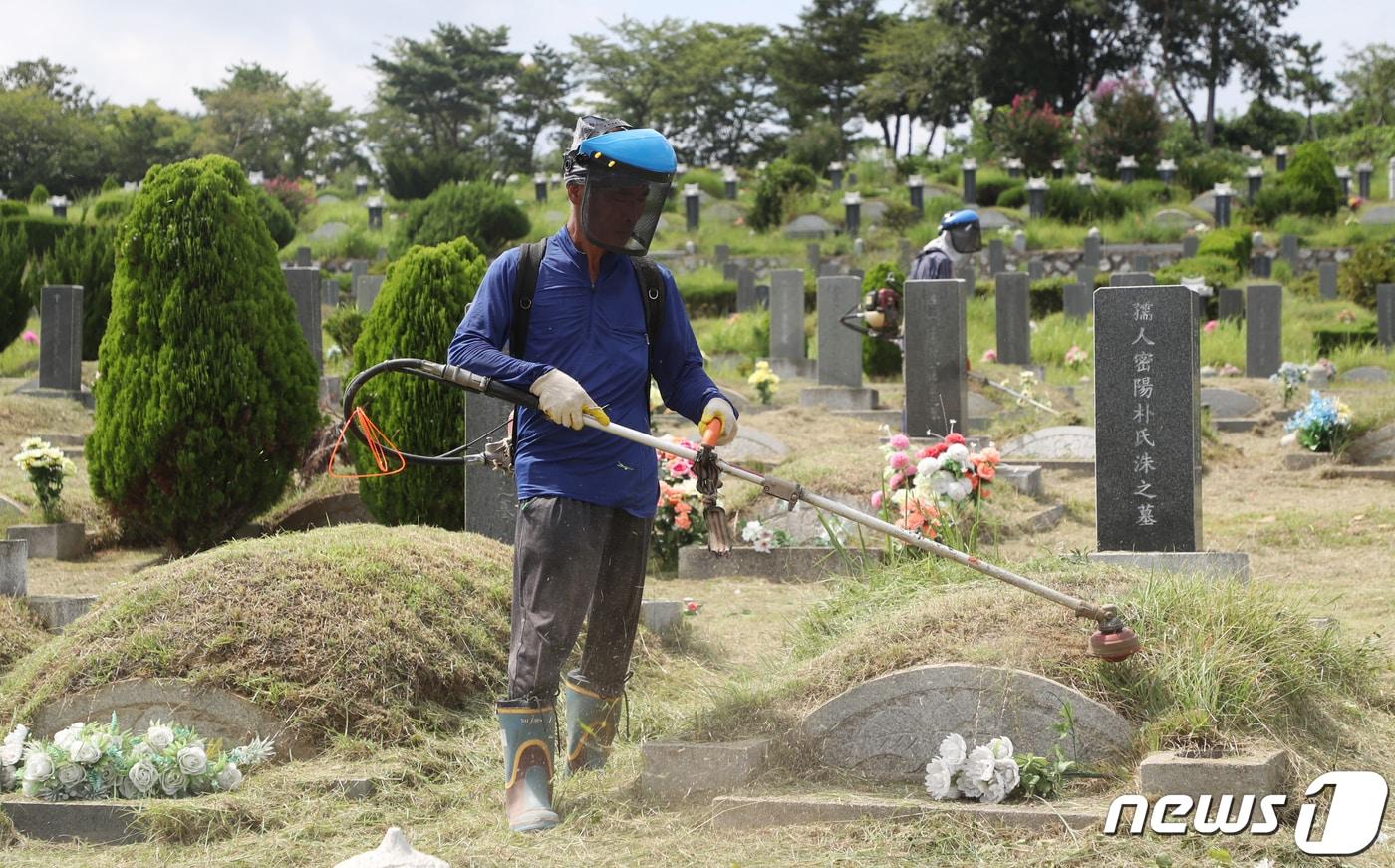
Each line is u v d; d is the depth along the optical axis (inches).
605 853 142.2
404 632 191.2
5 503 373.7
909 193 1601.9
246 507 341.4
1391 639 231.3
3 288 671.8
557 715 180.2
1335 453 459.8
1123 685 158.6
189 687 177.6
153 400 328.2
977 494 264.2
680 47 2677.2
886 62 2386.8
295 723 177.5
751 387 612.1
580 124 167.9
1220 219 1472.7
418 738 181.0
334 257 1455.5
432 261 331.0
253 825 157.3
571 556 156.9
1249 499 414.3
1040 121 1851.6
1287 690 163.8
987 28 2298.2
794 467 374.0
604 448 160.1
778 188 1578.5
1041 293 1048.2
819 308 582.9
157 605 188.1
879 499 276.7
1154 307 263.3
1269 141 2506.2
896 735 160.7
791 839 145.0
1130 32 2327.8
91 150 2650.1
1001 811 143.9
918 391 430.3
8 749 169.0
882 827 144.6
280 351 339.6
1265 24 2327.8
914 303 429.1
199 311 330.0
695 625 269.4
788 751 163.6
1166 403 263.6
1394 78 2498.8
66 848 153.3
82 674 180.9
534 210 1603.1
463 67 2760.8
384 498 331.0
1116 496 267.0
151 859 147.2
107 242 681.0
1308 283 1167.6
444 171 1873.8
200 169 335.3
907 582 201.3
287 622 186.4
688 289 1165.7
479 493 278.8
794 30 2546.8
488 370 156.9
